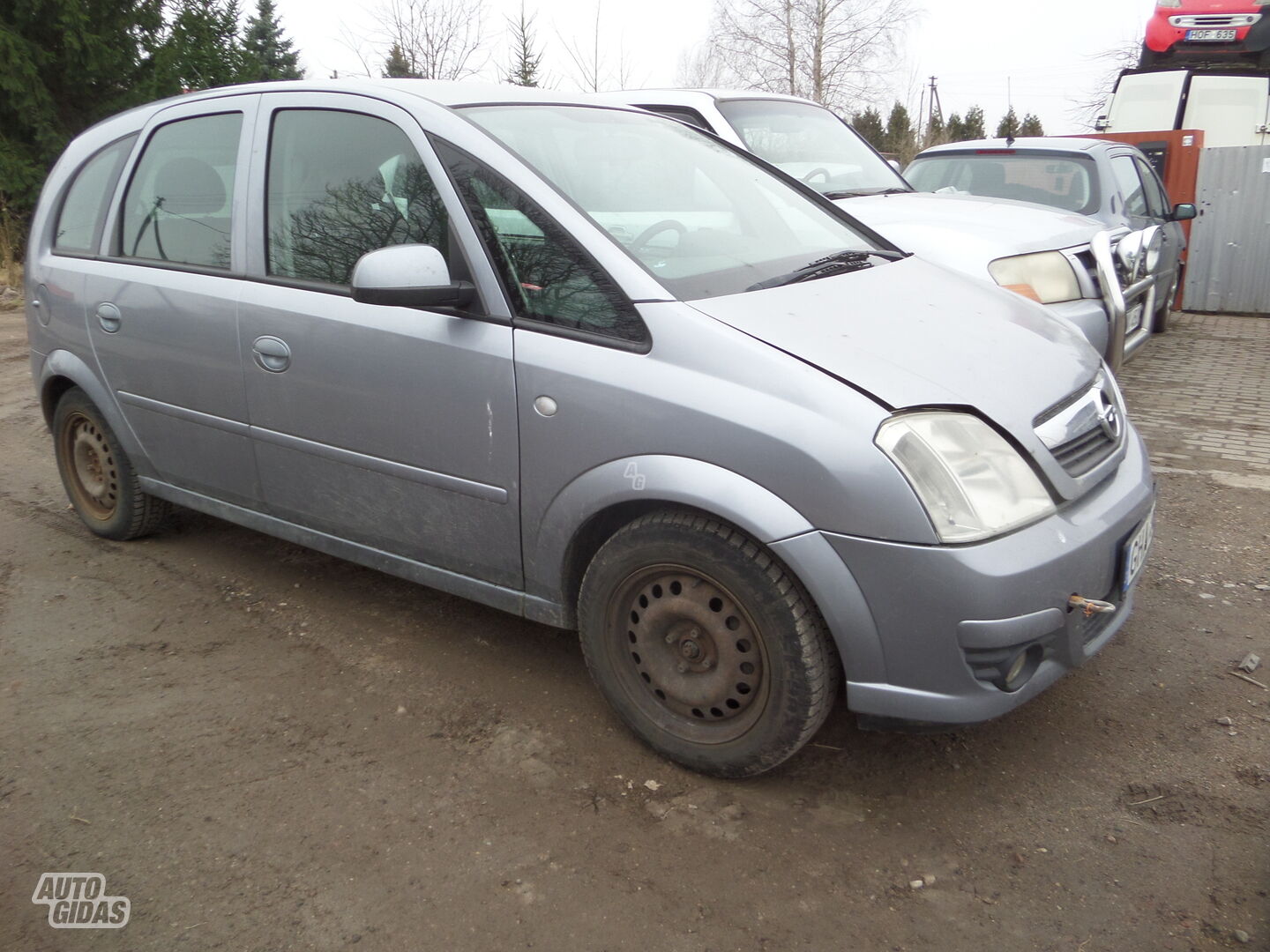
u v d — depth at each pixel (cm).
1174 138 1114
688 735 273
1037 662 252
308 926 224
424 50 1973
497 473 290
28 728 303
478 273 289
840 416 237
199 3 2128
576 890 234
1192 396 717
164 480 405
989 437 246
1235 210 1112
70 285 412
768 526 240
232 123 362
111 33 1908
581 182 307
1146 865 241
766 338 253
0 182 1697
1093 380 297
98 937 221
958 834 254
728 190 355
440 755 287
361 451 321
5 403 732
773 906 229
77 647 353
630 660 283
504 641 355
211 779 276
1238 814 258
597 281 272
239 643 355
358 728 301
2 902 232
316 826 257
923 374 253
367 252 316
